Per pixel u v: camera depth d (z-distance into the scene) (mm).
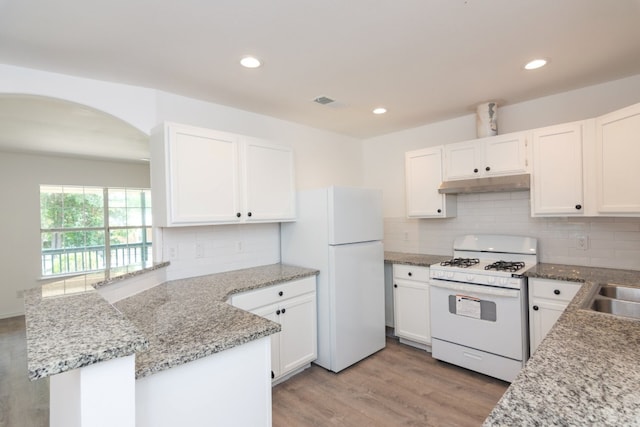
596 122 2338
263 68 2191
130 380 921
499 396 2373
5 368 3188
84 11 1523
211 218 2412
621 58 2150
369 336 3078
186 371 1229
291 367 2633
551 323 2375
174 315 1648
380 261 3229
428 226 3703
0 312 4785
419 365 2895
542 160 2617
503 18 1678
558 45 1965
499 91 2697
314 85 2494
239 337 1353
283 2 1508
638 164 2020
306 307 2770
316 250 2902
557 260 2834
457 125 3432
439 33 1810
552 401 768
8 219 4867
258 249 3090
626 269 2512
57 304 1311
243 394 1397
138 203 6066
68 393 1065
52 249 5234
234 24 1678
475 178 2992
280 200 2900
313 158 3709
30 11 1504
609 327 1262
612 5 1575
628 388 815
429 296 3061
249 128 3094
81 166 5398
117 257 5828
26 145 4363
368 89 2596
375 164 4227
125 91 2385
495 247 3096
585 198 2410
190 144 2314
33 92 2074
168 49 1905
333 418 2162
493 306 2572
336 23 1693
